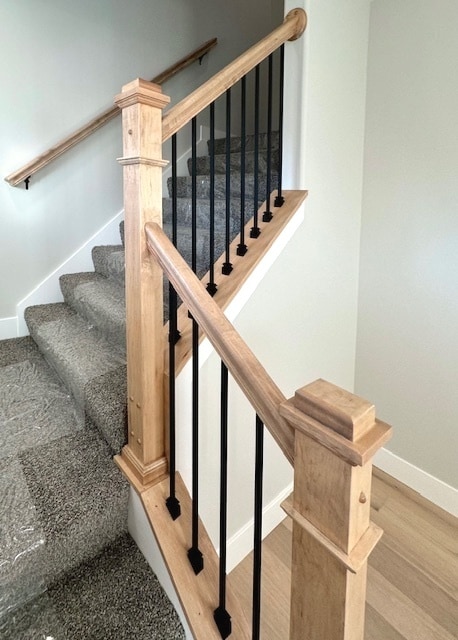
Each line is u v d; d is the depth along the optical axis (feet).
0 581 3.23
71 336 6.37
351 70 6.08
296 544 2.43
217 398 4.66
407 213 6.21
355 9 5.94
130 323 3.91
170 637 3.32
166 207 8.23
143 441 3.90
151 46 8.47
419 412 6.46
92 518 3.75
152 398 3.90
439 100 5.60
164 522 3.74
